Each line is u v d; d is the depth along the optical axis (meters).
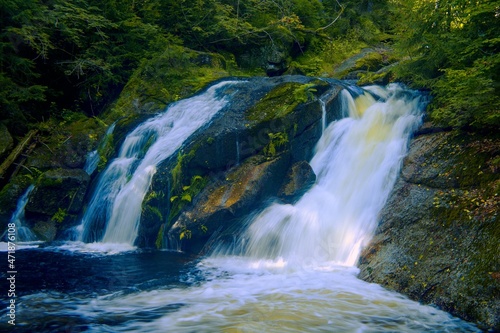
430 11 8.28
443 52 8.42
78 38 12.24
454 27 7.57
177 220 8.05
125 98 11.77
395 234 6.41
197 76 12.34
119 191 9.02
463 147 6.95
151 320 4.85
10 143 10.15
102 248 8.24
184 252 7.97
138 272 6.70
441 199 6.32
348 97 9.45
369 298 5.39
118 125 10.40
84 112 12.98
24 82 11.82
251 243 7.51
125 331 4.58
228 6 15.58
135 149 9.91
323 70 16.02
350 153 8.48
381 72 11.02
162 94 11.54
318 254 7.08
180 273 6.64
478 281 4.87
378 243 6.52
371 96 9.92
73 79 13.10
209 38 15.48
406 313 4.95
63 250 8.06
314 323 4.71
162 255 7.73
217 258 7.55
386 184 7.54
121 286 6.04
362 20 18.91
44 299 5.52
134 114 10.72
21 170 9.81
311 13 18.17
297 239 7.28
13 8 10.87
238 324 4.70
